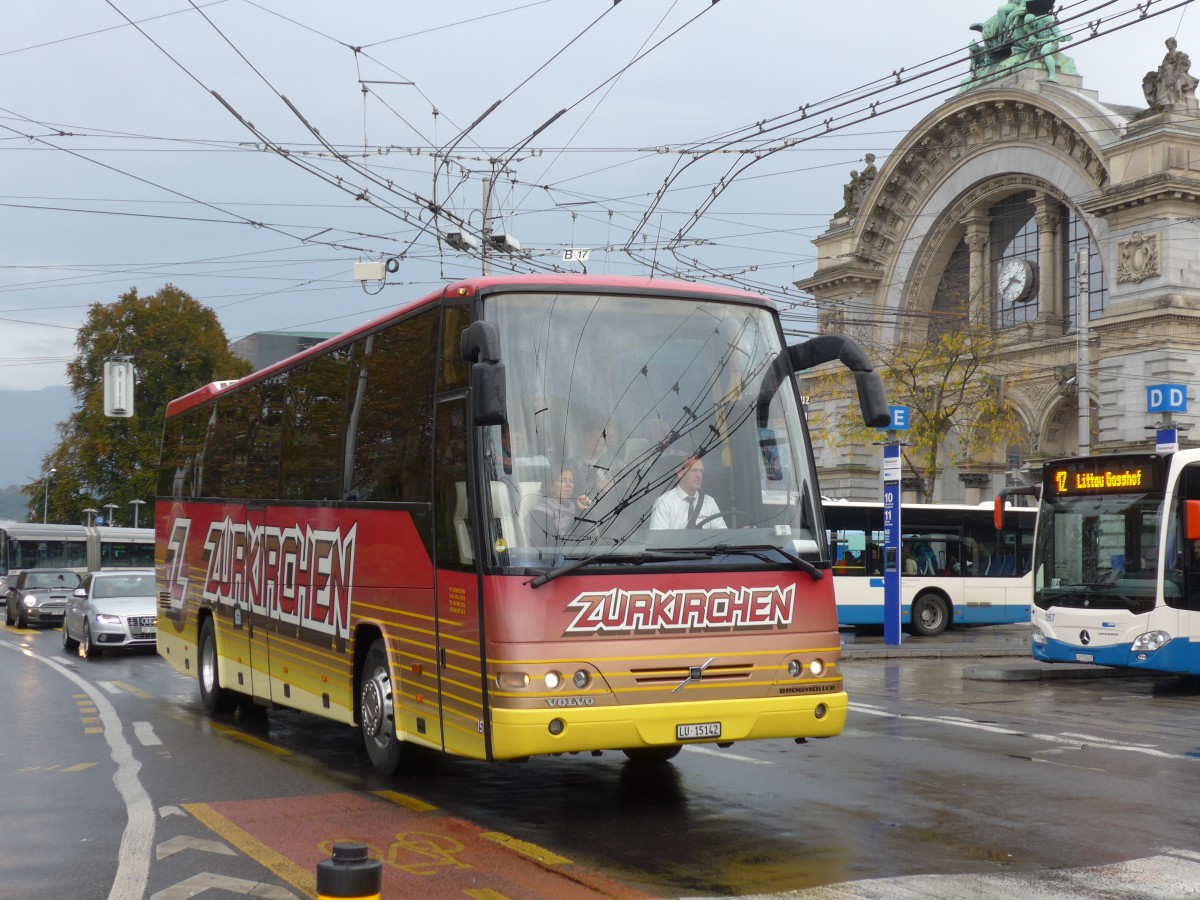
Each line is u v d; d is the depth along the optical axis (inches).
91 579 1072.8
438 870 303.0
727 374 369.7
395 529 406.0
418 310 403.9
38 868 312.7
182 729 571.2
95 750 508.7
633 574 342.3
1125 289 1784.0
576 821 358.3
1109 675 888.3
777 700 351.3
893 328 2224.4
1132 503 785.6
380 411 428.1
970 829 346.9
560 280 366.6
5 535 1910.7
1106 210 1792.6
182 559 677.3
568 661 334.0
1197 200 1738.4
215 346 2743.6
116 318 2719.0
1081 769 454.6
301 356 522.3
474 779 428.1
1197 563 767.1
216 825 357.1
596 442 351.6
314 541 484.4
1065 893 281.1
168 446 735.1
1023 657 1033.5
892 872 299.0
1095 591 792.9
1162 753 501.4
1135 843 331.9
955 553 1339.8
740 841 332.2
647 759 459.8
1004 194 2058.3
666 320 368.5
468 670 350.9
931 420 1796.3
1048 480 832.3
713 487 358.0
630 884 288.8
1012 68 697.6
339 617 454.3
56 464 2709.2
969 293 2071.9
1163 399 1066.1
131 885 293.6
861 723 581.3
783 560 357.7
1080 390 1435.8
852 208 2331.4
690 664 343.3
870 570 1304.1
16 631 1460.4
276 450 538.3
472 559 350.0
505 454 346.9
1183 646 759.7
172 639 695.1
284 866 309.7
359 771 450.6
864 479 2262.6
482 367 329.4
